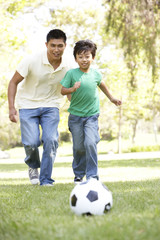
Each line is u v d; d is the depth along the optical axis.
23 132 7.22
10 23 18.98
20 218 3.83
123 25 16.88
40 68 7.18
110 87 34.91
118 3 17.00
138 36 16.64
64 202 4.86
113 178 9.45
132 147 44.88
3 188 7.09
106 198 3.96
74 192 4.02
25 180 9.45
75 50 6.97
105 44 29.36
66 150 59.09
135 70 18.86
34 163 7.55
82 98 6.94
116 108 41.94
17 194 5.98
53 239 2.78
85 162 7.41
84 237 2.76
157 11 16.52
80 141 7.13
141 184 7.21
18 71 7.20
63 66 7.31
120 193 5.72
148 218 3.30
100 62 30.97
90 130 6.88
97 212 3.88
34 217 3.82
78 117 7.02
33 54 7.29
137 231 2.83
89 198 3.91
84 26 28.44
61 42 7.02
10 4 19.77
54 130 7.20
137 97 36.09
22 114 7.27
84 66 6.94
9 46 19.64
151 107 47.00
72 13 27.70
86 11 27.98
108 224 3.08
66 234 2.88
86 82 6.96
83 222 3.34
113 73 33.59
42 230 3.04
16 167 21.20
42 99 7.30
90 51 6.90
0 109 25.28
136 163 19.22
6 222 3.47
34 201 5.14
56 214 4.03
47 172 7.23
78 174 7.54
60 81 7.28
